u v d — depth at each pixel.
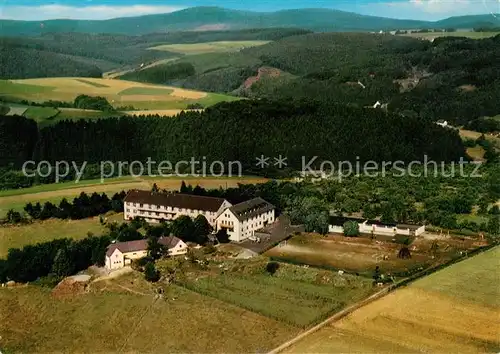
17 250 146.50
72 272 142.75
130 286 134.50
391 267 143.25
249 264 145.75
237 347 107.62
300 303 124.38
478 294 123.81
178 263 146.12
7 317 123.06
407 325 111.44
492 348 102.56
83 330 117.19
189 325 116.44
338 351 103.00
